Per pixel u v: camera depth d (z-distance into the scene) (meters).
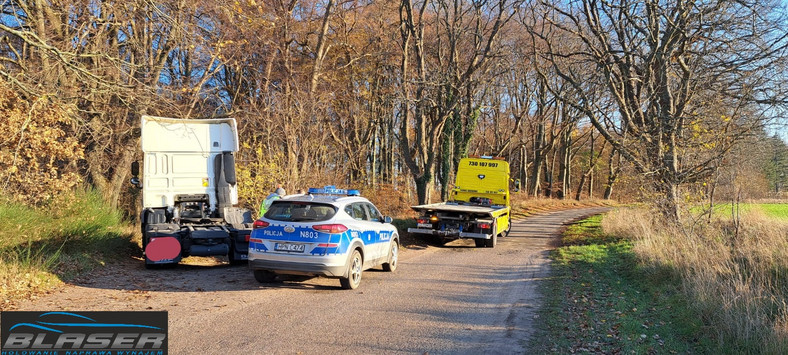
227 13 15.58
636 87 17.28
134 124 16.75
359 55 28.20
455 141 25.55
